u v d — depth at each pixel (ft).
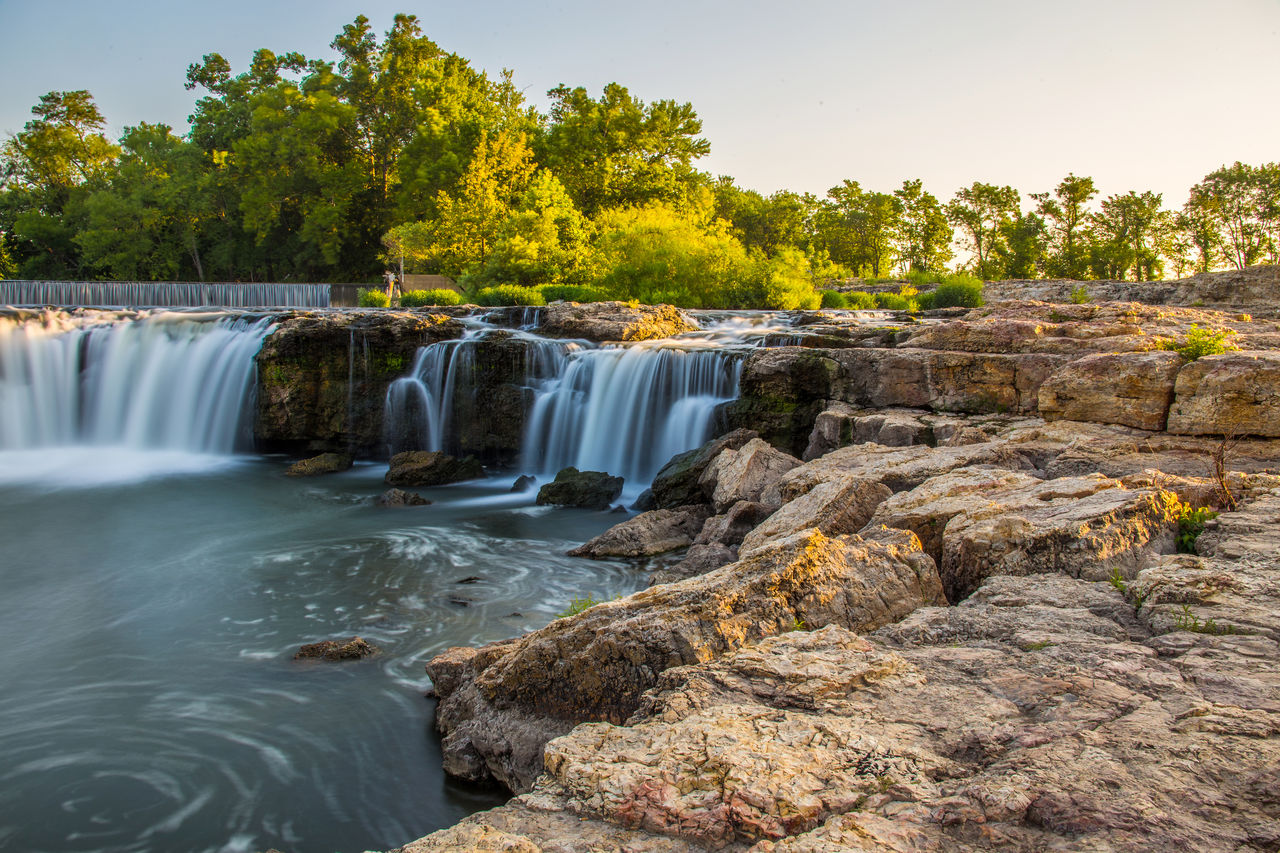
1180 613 18.03
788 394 59.00
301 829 20.29
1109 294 122.62
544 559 44.73
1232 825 10.44
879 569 21.85
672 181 223.10
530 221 153.48
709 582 21.16
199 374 84.53
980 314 65.82
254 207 228.43
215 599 38.68
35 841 20.13
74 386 84.89
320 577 41.88
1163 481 26.96
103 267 258.98
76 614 36.88
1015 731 13.21
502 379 76.07
